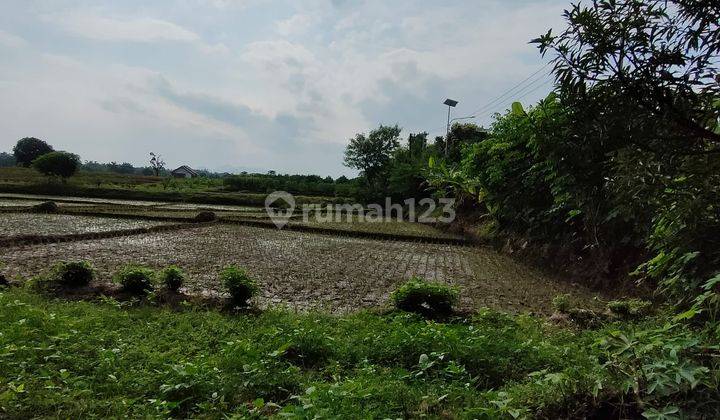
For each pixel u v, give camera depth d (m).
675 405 2.61
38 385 3.44
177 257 11.25
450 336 4.54
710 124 2.38
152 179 60.69
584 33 2.35
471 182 16.22
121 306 6.39
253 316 6.11
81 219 19.25
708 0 2.16
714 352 2.88
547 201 11.98
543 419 2.98
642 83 2.30
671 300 4.62
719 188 2.63
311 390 3.20
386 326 5.40
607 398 2.97
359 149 45.41
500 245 14.95
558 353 4.39
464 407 3.37
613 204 2.81
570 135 2.61
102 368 3.90
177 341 4.88
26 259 9.99
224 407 3.42
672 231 3.59
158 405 3.30
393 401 3.39
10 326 4.64
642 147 2.39
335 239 17.12
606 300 7.82
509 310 7.19
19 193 37.06
